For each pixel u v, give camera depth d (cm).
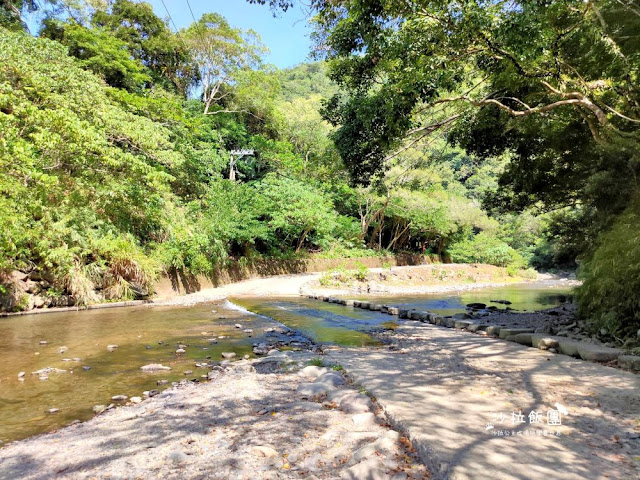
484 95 1010
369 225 3766
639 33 692
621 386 413
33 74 1059
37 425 373
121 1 2455
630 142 785
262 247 2705
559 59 771
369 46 750
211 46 2673
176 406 402
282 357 605
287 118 3155
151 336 798
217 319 1030
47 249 1092
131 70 2067
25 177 978
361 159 963
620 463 249
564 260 1274
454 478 226
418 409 346
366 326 945
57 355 635
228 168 2944
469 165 5234
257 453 289
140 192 1343
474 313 1133
